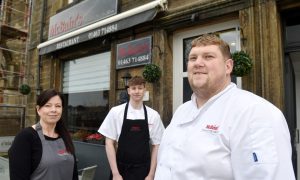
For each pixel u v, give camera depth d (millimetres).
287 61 3396
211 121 1430
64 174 2252
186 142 1471
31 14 7668
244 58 3240
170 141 1616
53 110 2320
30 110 7172
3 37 7871
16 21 8219
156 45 4484
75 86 6402
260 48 3352
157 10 4277
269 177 1173
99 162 4668
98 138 5207
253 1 3471
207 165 1346
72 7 6172
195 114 1521
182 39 4445
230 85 1541
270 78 3240
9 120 7625
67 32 6242
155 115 3154
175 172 1465
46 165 2154
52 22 6793
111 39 5316
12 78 7879
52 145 2268
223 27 3953
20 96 7715
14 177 2055
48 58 6867
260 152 1225
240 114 1337
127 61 4895
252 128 1278
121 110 3092
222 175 1329
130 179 2922
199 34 4238
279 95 3170
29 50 7527
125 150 2973
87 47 5914
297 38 3375
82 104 6168
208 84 1497
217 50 1515
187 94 4273
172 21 4316
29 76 7371
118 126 3055
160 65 4402
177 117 1736
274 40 3256
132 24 4527
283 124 1286
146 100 4500
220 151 1346
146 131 3043
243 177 1263
